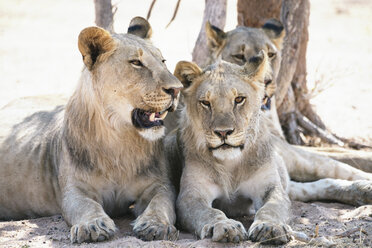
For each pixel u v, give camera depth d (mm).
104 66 8562
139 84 8430
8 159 10375
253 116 9109
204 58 14359
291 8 14523
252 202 9789
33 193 10148
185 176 9289
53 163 9977
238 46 12695
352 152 13406
